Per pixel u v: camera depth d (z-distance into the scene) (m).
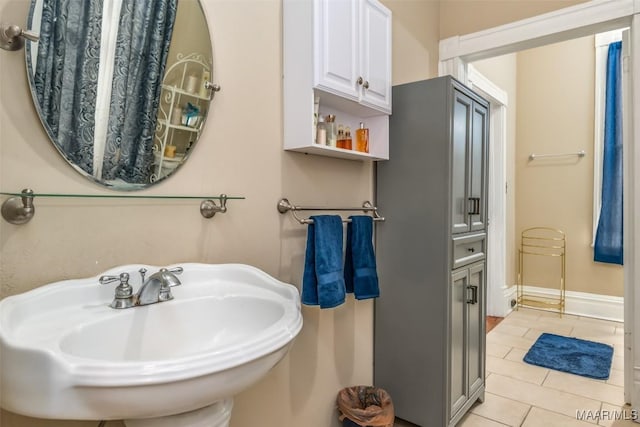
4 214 0.81
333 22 1.44
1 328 0.69
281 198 1.47
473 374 2.05
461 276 1.88
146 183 1.06
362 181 1.91
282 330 0.86
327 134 1.59
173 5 1.12
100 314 0.88
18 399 0.67
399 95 1.88
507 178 3.74
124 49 1.01
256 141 1.37
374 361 2.00
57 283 0.86
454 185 1.80
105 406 0.66
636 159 1.88
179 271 1.02
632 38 1.87
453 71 2.46
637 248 1.89
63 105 0.90
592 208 3.60
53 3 0.88
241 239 1.32
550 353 2.75
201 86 1.19
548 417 1.97
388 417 1.66
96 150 0.96
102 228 0.97
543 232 3.86
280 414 1.50
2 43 0.80
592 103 3.59
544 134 3.84
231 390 0.76
